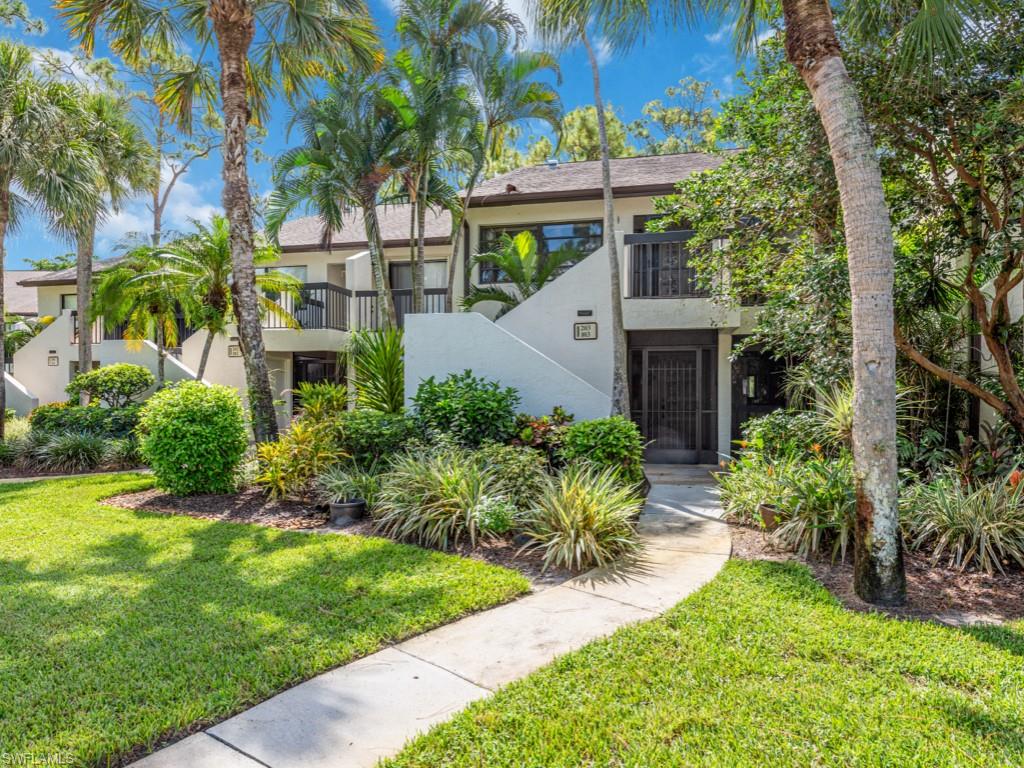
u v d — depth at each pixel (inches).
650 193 502.0
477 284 556.1
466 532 235.5
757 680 124.3
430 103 445.4
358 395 431.8
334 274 659.4
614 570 200.8
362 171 465.1
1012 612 160.9
